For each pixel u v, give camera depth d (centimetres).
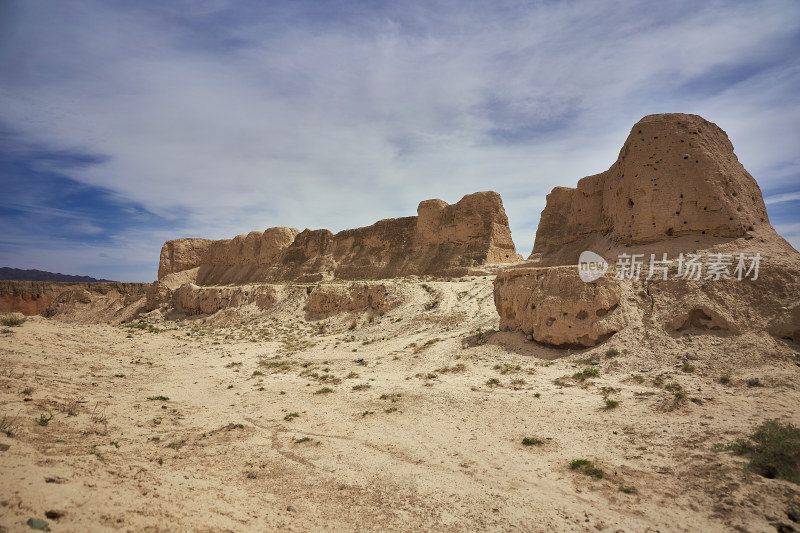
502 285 2312
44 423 980
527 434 1148
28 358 1845
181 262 8138
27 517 506
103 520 555
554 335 1923
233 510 715
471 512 782
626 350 1728
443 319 2828
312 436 1203
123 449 941
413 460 1026
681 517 729
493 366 1861
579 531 711
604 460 963
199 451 1039
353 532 706
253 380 1998
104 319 6588
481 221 4572
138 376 1925
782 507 703
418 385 1705
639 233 2391
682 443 989
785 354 1455
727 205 2200
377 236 5641
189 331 4075
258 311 4506
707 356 1565
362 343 2744
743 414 1086
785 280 1742
